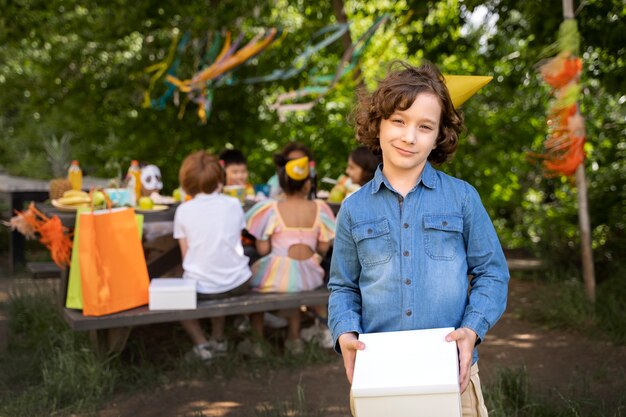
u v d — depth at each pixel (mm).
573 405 3494
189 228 4484
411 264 2057
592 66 6320
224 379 4320
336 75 6797
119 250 4219
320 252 4844
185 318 4250
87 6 8703
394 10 7562
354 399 1796
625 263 6367
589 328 5160
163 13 8430
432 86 1973
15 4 8219
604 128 7188
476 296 2041
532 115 8328
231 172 5676
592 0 5812
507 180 8781
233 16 8039
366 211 2113
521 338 5047
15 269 7434
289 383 4242
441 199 2074
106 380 4105
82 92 8758
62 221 4406
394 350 1901
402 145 1968
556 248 7012
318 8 8953
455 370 1796
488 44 7340
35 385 4160
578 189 5562
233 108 8805
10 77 9242
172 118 8711
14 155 10688
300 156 4863
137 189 5035
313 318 5457
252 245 5301
